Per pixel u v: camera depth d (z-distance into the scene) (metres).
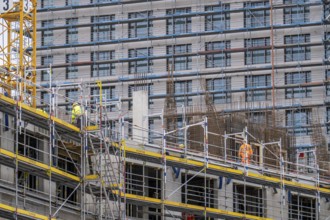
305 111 160.12
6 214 77.38
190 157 95.12
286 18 164.50
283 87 161.25
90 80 165.38
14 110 78.75
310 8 164.38
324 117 159.88
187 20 166.12
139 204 90.31
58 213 84.56
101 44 166.50
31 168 80.25
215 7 166.38
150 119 160.62
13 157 77.81
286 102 161.00
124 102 163.12
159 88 163.38
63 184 85.12
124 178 87.38
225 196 97.88
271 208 101.88
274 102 159.50
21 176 82.00
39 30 167.38
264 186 101.62
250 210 101.12
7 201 79.62
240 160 103.12
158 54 165.25
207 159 94.31
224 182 98.31
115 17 167.88
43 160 83.94
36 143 83.94
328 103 159.75
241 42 164.38
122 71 165.50
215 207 97.25
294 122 159.50
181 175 95.25
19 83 86.12
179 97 161.38
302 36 164.12
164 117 128.50
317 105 160.00
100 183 84.69
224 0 166.12
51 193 84.69
